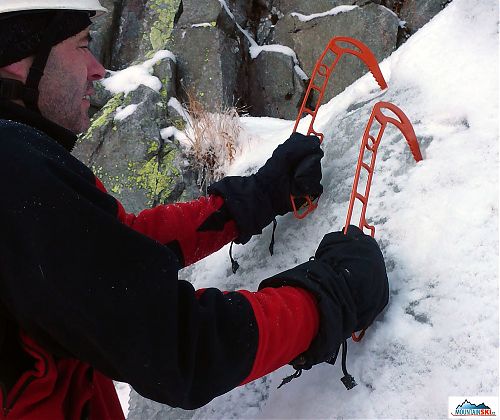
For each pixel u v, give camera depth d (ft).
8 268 2.14
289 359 2.85
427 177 3.99
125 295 2.20
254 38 13.17
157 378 2.29
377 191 4.34
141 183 9.95
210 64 11.59
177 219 4.34
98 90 11.03
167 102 10.84
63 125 2.77
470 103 4.12
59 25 2.56
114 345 2.22
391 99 5.04
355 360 3.49
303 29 12.51
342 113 5.95
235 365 2.51
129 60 12.42
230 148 9.49
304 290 2.95
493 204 3.45
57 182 2.18
